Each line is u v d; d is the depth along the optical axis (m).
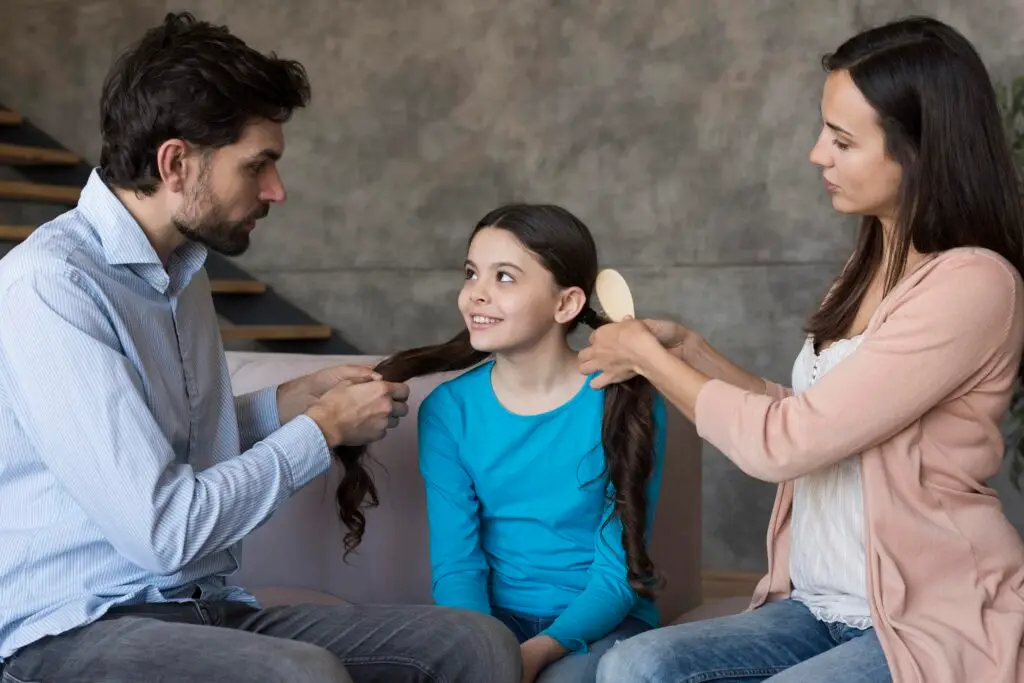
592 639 1.70
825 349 1.55
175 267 1.58
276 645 1.32
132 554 1.39
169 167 1.46
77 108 4.95
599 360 1.62
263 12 4.67
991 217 1.38
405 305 4.55
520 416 1.81
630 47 4.15
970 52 1.38
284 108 1.51
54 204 4.69
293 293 4.73
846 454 1.37
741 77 4.01
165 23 1.50
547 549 1.80
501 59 4.34
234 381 2.11
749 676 1.42
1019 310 1.37
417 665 1.42
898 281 1.44
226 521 1.41
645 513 1.76
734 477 4.03
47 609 1.42
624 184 4.19
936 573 1.36
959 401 1.38
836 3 3.87
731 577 3.95
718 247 4.08
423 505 2.01
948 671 1.28
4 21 5.03
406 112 4.49
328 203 4.64
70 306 1.40
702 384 1.47
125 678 1.31
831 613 1.46
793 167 3.96
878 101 1.38
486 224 1.78
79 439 1.37
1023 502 3.61
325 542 2.05
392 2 4.48
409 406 2.02
